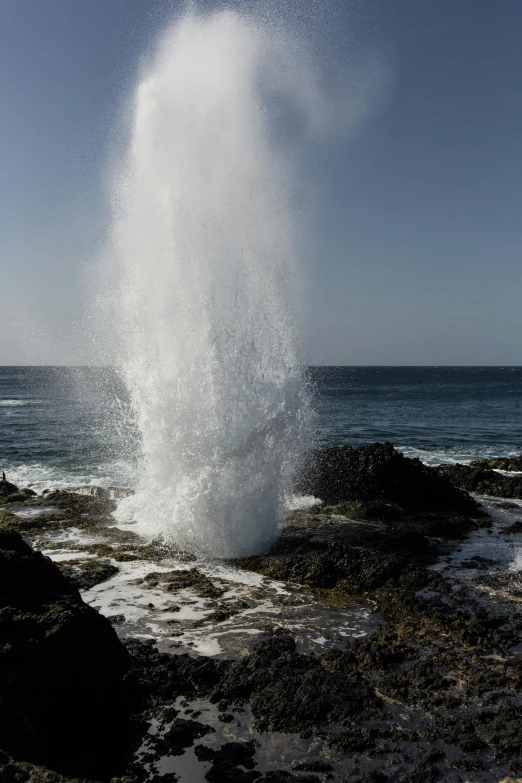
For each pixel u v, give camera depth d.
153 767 4.41
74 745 4.45
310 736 4.77
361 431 30.66
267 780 4.22
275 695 5.20
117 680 4.90
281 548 9.49
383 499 12.66
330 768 4.38
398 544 9.54
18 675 4.16
